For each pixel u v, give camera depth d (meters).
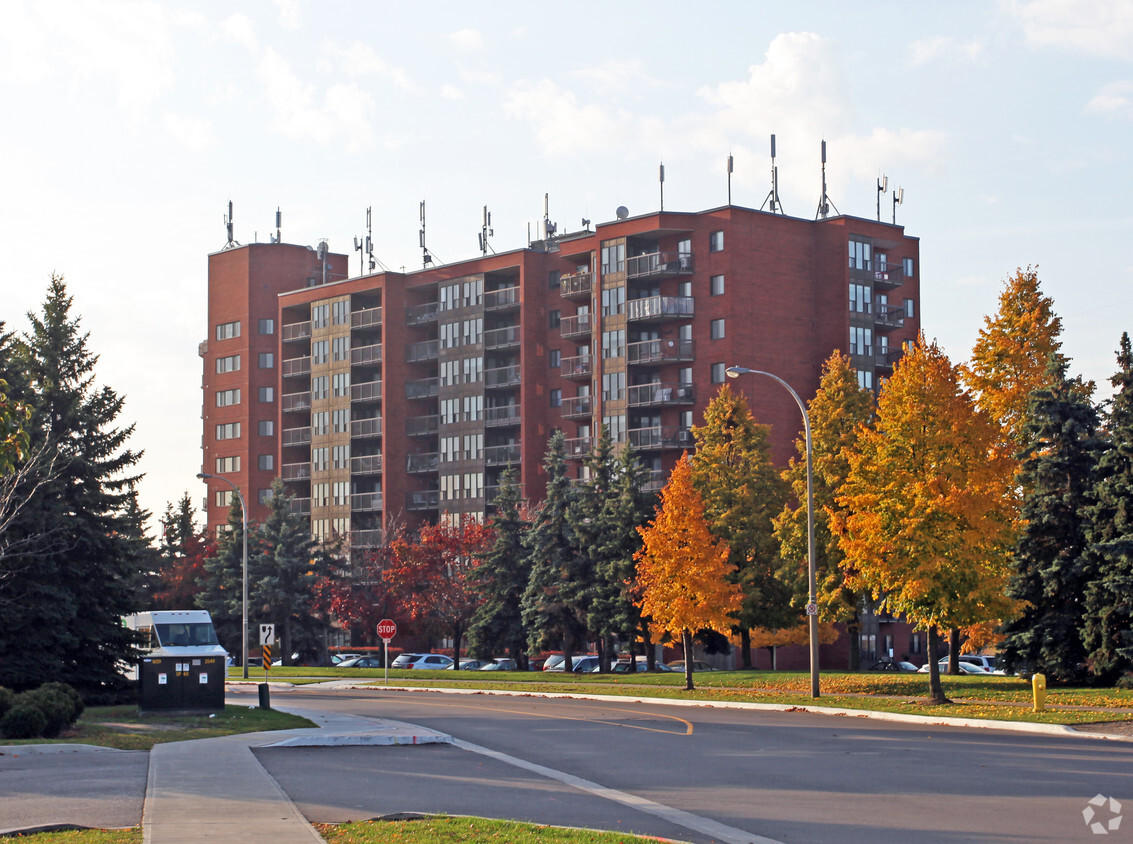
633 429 83.00
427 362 99.81
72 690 29.03
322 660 86.25
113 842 13.32
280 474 108.62
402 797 17.95
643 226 83.38
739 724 33.16
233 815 15.42
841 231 82.69
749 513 58.41
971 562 36.53
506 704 43.66
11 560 39.03
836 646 78.00
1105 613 39.34
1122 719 30.22
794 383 81.31
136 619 43.56
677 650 80.25
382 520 97.44
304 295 107.38
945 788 18.78
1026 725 30.05
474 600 74.06
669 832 14.92
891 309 85.75
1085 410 43.59
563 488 64.75
